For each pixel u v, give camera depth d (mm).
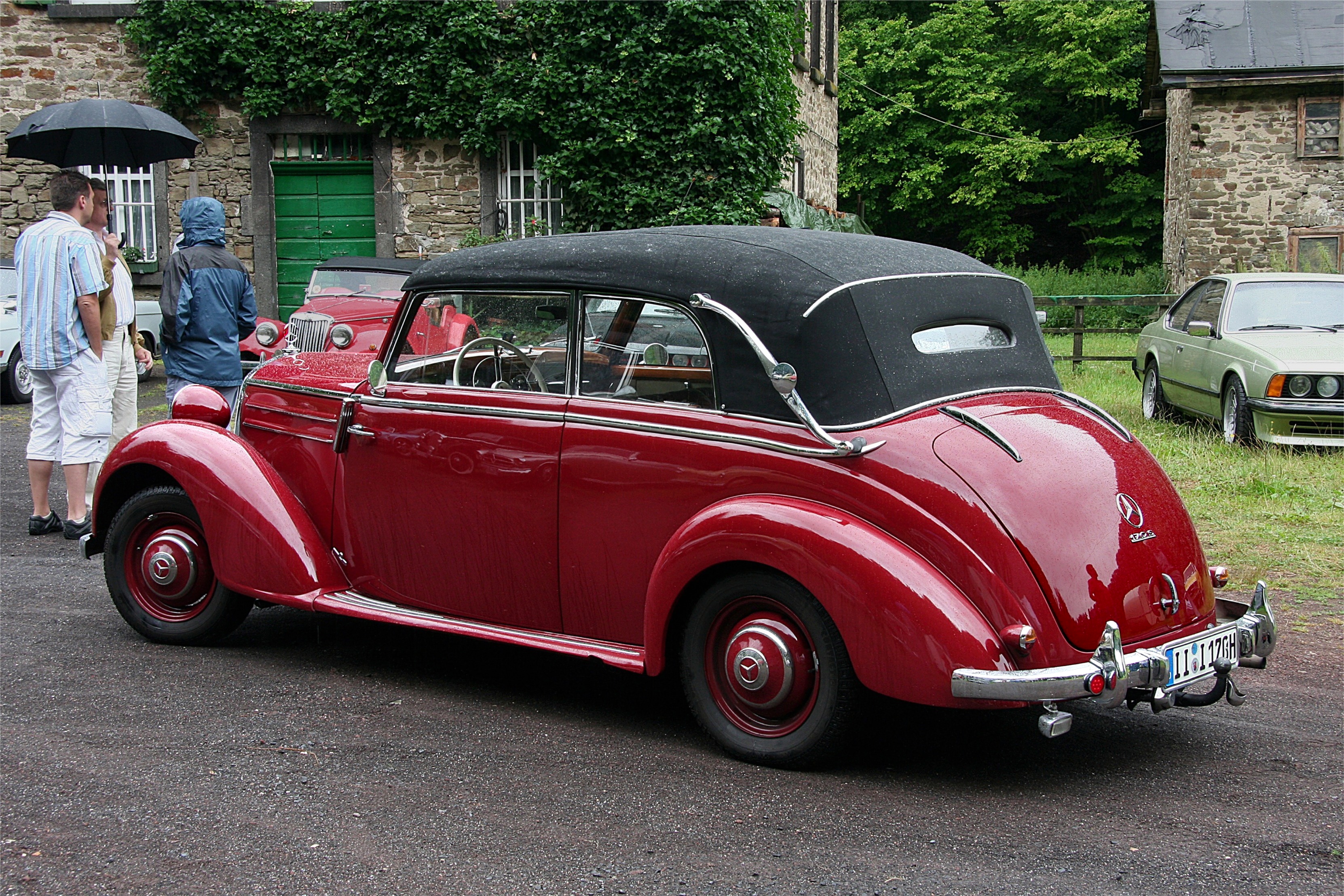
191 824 3141
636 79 16062
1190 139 22969
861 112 38844
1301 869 2904
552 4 16000
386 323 12055
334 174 17156
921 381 3590
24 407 13000
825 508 3410
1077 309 16250
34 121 10430
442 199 16938
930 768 3604
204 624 4758
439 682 4445
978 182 37125
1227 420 9758
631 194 16141
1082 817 3230
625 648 3869
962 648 3154
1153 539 3529
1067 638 3252
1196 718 4109
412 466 4293
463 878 2846
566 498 3922
